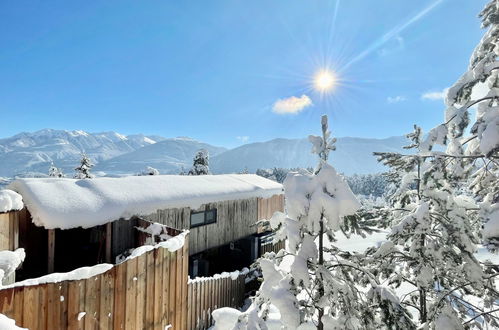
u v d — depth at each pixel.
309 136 4.61
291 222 4.16
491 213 4.70
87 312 4.25
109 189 9.63
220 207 13.78
